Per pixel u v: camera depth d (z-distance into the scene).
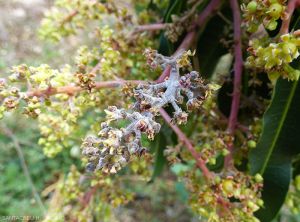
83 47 0.16
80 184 0.19
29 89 0.13
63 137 0.17
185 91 0.12
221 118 0.18
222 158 0.17
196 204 0.16
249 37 0.17
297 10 0.15
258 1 0.12
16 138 0.45
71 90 0.14
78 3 0.19
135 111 0.11
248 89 0.19
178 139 0.18
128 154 0.10
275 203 0.17
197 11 0.18
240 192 0.15
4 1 0.72
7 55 0.63
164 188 0.49
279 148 0.16
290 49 0.12
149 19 0.20
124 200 0.19
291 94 0.15
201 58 0.20
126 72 0.17
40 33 0.20
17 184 0.46
